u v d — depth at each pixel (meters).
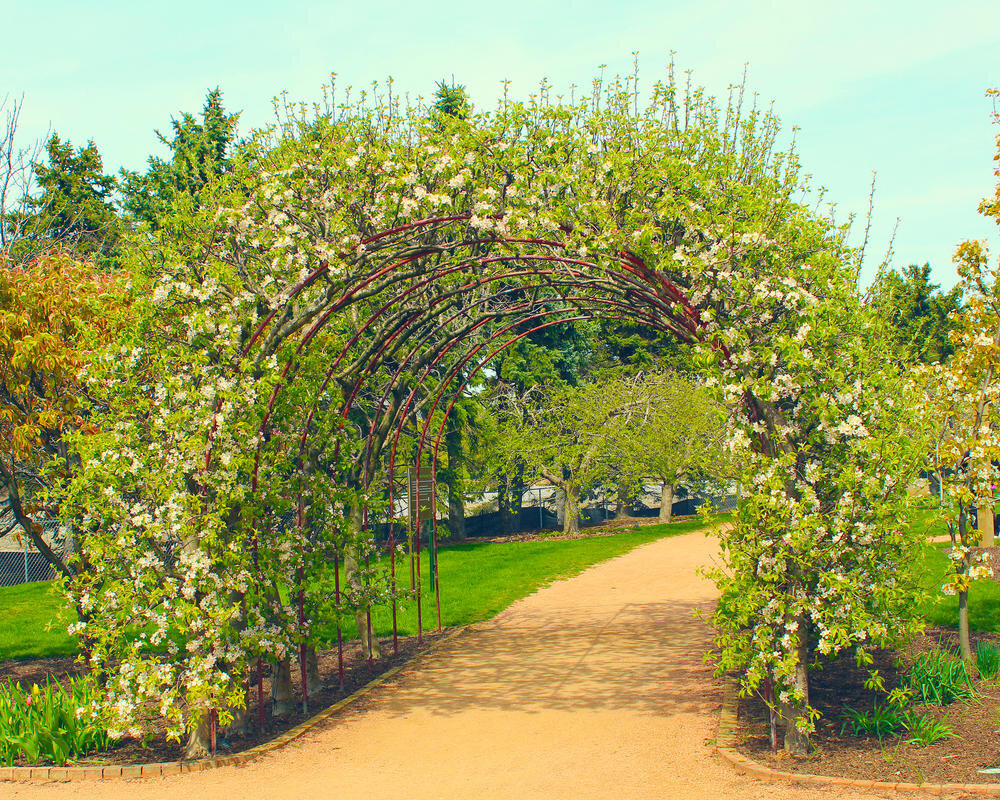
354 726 7.45
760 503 5.91
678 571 15.83
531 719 7.45
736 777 5.70
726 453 6.32
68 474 8.32
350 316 10.61
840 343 6.19
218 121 20.03
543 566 17.16
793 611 5.95
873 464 5.89
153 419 6.79
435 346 10.34
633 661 9.53
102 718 6.48
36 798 5.70
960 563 7.71
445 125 8.30
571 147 7.64
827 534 6.07
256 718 7.79
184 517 6.52
